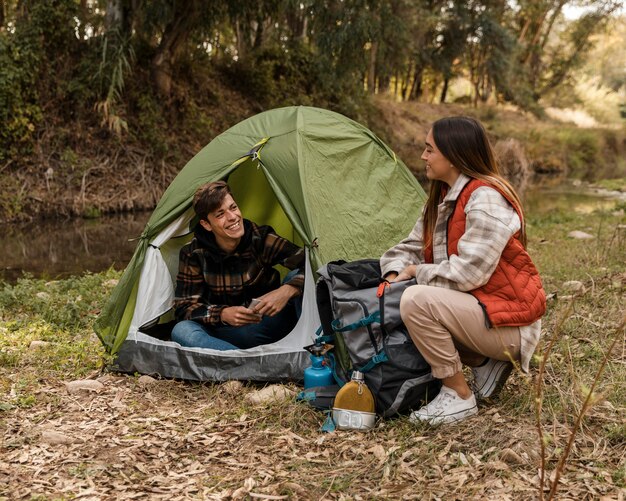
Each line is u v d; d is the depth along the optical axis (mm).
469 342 2809
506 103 34000
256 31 19375
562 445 2582
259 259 3848
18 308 5242
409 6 19250
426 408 2898
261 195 4734
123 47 13781
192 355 3676
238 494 2383
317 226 3686
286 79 19281
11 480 2518
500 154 22156
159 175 14438
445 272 2756
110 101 13578
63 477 2547
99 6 14961
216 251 3795
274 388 3383
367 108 21438
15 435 2914
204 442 2842
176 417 3137
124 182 13781
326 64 15969
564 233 8719
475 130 2852
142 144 14547
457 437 2742
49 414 3162
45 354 3996
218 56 19469
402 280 3031
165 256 4121
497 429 2738
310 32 16094
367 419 2906
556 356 3539
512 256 2766
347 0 14883
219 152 4133
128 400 3369
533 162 24406
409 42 20609
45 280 6680
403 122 23172
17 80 12641
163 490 2445
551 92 38531
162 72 15055
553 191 17500
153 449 2799
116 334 3885
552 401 2979
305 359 3527
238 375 3576
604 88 45406
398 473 2496
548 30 36031
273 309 3678
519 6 33906
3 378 3615
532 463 2479
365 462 2607
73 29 13711
